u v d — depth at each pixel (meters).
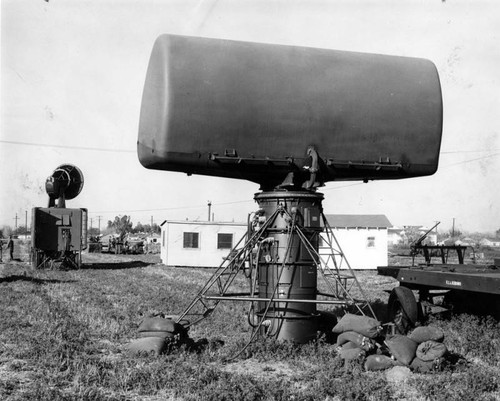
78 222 32.06
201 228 37.56
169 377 7.62
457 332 10.73
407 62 11.01
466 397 6.86
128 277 26.78
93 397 6.79
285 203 10.47
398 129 10.65
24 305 15.23
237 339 10.55
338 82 10.42
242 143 10.02
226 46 10.14
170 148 9.80
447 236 95.69
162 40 9.97
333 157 10.44
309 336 10.30
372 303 16.06
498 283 8.69
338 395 7.10
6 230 84.12
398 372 8.21
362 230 38.66
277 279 10.02
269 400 6.73
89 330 11.62
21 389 7.23
